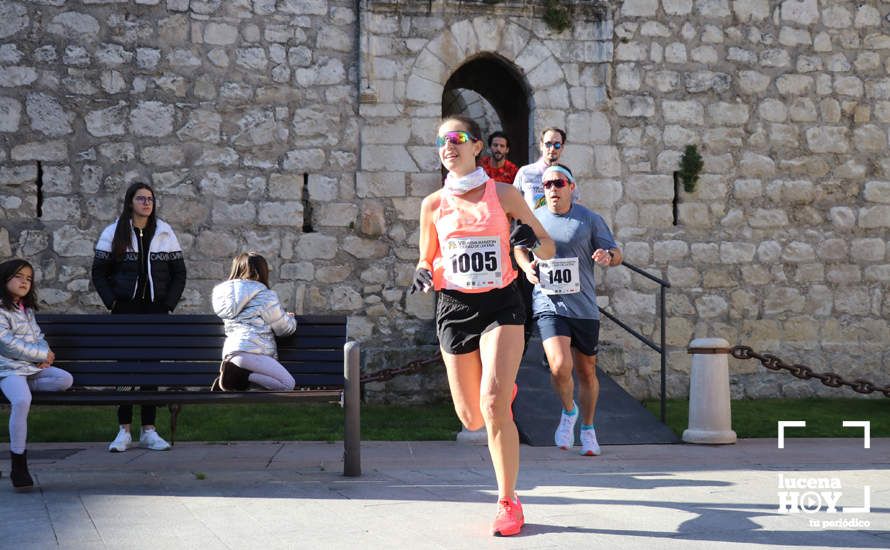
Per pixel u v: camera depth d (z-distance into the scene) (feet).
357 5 34.09
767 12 35.81
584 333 20.27
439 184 34.30
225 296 18.65
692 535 12.52
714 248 35.22
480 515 13.97
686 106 35.35
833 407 31.55
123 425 22.03
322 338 19.19
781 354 35.35
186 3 33.17
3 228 32.04
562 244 20.13
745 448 22.53
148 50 32.96
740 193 35.47
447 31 34.35
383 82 34.01
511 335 13.08
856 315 35.78
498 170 31.86
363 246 33.88
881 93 36.40
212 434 24.67
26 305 17.85
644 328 34.65
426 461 20.12
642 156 35.04
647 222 34.96
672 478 17.84
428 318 34.06
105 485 16.88
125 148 32.73
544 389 26.53
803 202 35.78
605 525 13.23
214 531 12.84
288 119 33.65
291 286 33.40
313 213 33.65
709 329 35.04
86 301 32.27
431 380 31.71
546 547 11.78
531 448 22.52
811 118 35.96
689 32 35.42
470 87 41.68
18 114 32.30
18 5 32.37
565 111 34.78
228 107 33.32
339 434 24.79
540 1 34.50
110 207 32.55
